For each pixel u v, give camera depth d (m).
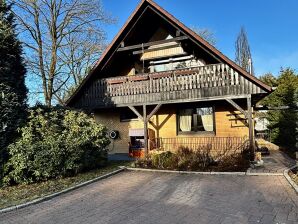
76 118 12.48
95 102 16.50
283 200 7.38
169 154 13.27
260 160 12.52
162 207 7.25
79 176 11.08
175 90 14.43
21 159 9.88
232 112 15.59
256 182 9.41
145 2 14.60
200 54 16.00
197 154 12.56
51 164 10.36
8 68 10.65
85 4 22.86
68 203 7.97
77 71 27.80
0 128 10.06
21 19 21.39
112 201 7.97
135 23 15.42
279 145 21.25
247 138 14.84
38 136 10.75
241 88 13.06
